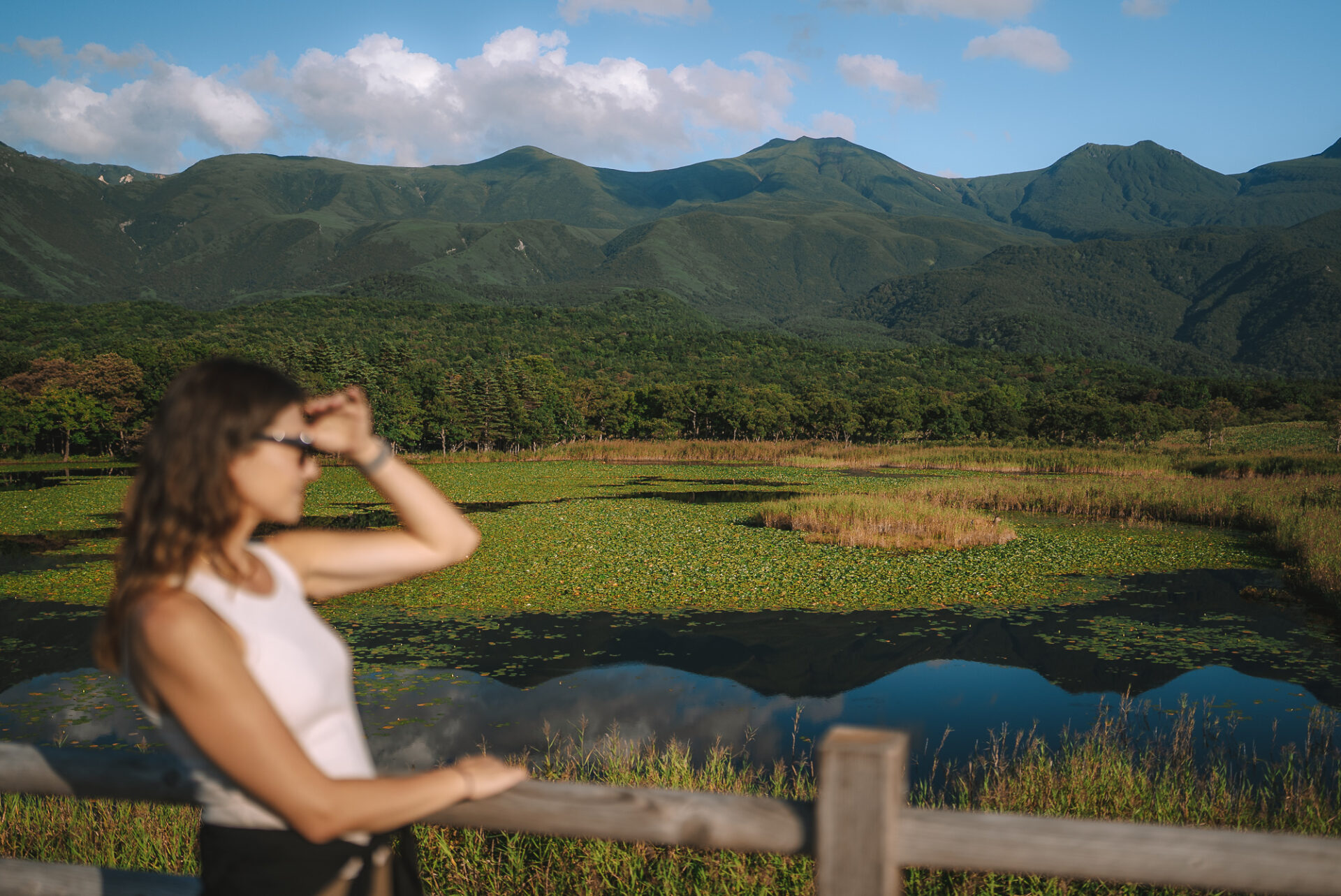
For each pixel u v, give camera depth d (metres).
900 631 13.84
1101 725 9.61
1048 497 32.38
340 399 1.60
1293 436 83.69
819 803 1.54
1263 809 6.12
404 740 9.13
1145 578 18.22
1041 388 183.62
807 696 10.70
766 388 117.12
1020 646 13.02
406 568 1.67
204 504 1.32
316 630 1.47
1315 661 12.28
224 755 1.24
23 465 66.12
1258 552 21.52
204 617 1.27
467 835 4.66
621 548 21.41
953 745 8.91
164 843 4.69
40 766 1.82
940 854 1.55
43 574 18.47
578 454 74.00
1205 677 11.59
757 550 21.08
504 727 9.52
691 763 8.18
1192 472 49.38
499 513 29.58
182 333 196.12
